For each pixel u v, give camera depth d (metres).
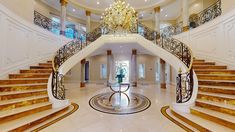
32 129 3.12
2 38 4.79
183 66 5.52
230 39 5.25
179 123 3.57
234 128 2.68
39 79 5.17
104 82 14.21
